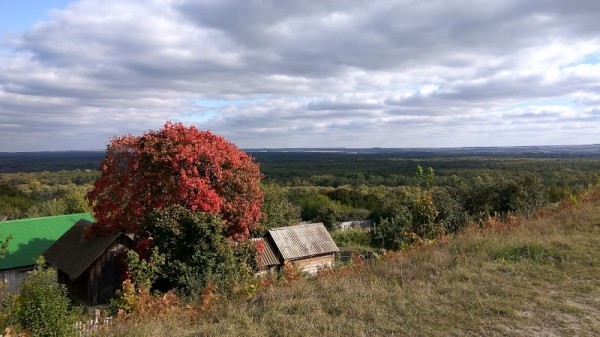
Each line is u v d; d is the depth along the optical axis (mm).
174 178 16047
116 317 8164
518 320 5641
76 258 17469
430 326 5613
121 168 16969
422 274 7863
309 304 6609
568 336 5160
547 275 7359
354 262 10703
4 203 44938
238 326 6125
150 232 15070
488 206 21250
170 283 12242
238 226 16984
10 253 20062
